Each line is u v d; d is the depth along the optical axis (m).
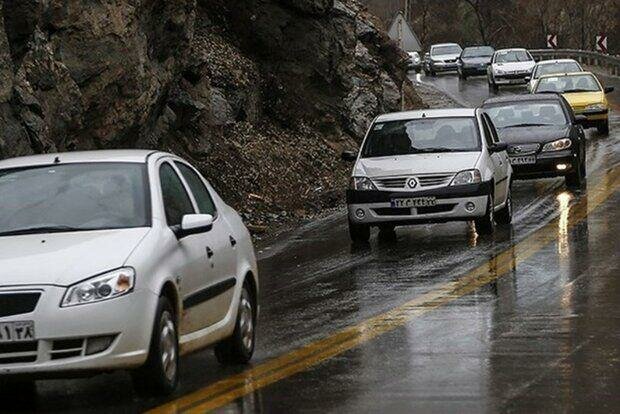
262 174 62.06
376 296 32.25
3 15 37.25
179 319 21.02
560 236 42.91
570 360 22.81
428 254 40.47
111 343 19.47
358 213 44.38
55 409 20.39
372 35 95.06
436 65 163.38
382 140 46.66
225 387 21.55
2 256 20.09
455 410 19.09
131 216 21.52
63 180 22.45
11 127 36.62
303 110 73.88
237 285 23.78
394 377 21.84
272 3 73.44
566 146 58.75
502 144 46.50
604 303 29.38
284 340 26.47
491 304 29.97
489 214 44.28
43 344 19.16
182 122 56.22
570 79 91.06
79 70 42.62
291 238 47.47
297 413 19.31
